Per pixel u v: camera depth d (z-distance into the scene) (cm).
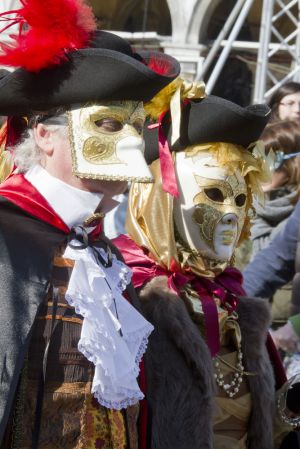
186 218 334
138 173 259
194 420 312
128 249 340
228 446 338
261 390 346
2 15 269
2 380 238
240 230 348
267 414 346
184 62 1378
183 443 309
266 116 337
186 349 314
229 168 334
